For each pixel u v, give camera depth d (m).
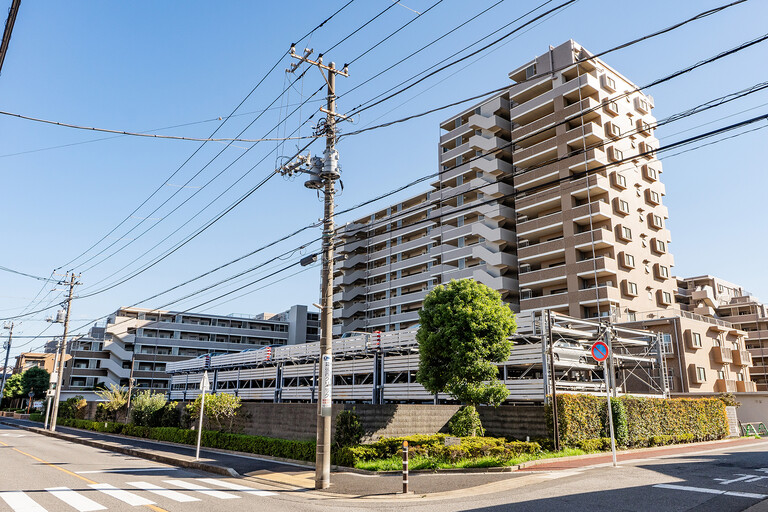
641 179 52.34
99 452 24.81
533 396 24.08
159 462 20.84
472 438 19.50
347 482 14.66
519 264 52.22
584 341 27.81
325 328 15.16
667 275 52.00
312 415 21.70
